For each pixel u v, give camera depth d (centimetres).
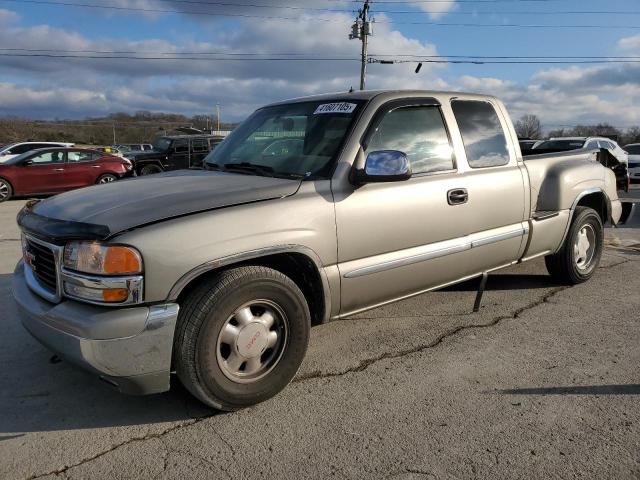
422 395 332
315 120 389
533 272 602
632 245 779
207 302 287
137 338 273
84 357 272
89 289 274
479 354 390
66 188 1522
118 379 279
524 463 264
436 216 392
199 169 415
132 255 271
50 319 285
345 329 438
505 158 461
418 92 411
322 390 340
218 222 295
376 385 346
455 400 325
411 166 386
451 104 428
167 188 332
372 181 339
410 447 279
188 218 290
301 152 374
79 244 278
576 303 500
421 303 499
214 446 282
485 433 290
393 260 370
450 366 371
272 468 263
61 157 1535
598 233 561
